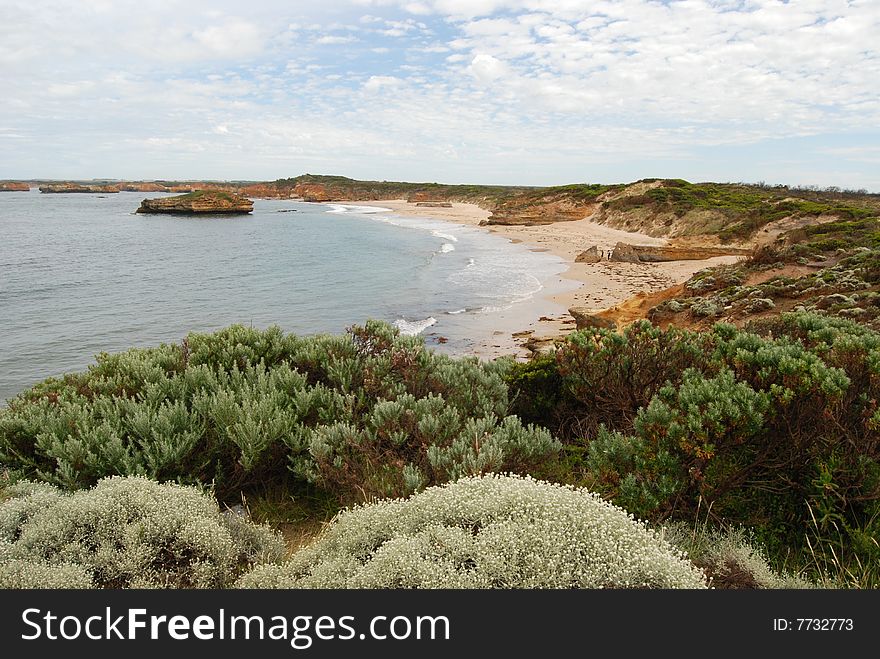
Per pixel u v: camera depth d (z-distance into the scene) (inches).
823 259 769.6
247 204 4195.4
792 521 154.5
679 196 2642.7
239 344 276.7
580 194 3550.7
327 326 866.1
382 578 105.0
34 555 126.0
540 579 101.0
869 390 163.2
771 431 160.1
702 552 137.6
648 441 166.1
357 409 229.5
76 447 185.8
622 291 1070.4
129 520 139.9
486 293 1090.1
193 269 1487.5
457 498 126.2
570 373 231.8
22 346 771.4
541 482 133.8
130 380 249.4
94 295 1132.5
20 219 3277.6
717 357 202.4
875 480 145.7
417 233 2642.7
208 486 186.4
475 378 255.9
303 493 196.7
